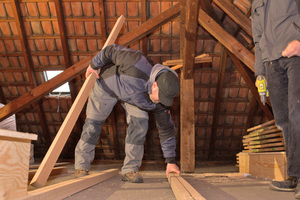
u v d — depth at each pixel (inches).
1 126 175.5
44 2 210.2
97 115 85.2
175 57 239.8
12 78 256.7
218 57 238.1
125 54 73.5
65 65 244.1
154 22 179.2
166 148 85.1
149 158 319.0
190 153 154.6
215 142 307.9
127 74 72.9
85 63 196.7
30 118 291.7
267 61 61.1
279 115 59.6
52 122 291.4
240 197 52.6
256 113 279.1
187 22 125.6
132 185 75.2
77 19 217.2
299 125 50.5
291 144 51.8
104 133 301.4
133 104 79.7
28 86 262.1
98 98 83.2
